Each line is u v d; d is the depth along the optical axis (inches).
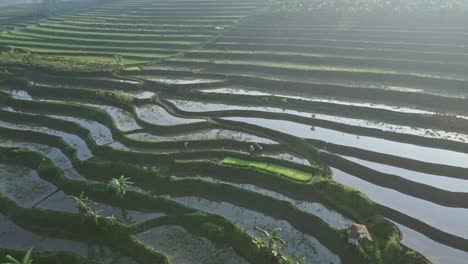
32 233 1170.0
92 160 1530.5
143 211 1261.1
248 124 1804.9
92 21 4564.5
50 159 1544.0
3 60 2815.0
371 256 1033.5
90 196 1321.4
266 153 1573.6
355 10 3447.3
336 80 2401.6
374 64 2576.3
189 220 1194.6
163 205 1266.0
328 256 1074.7
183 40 3499.0
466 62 2429.9
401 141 1656.0
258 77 2456.9
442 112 1884.8
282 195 1333.7
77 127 1818.4
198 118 1895.9
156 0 5659.5
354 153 1552.7
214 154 1539.1
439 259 1029.8
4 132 1793.8
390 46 2792.8
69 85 2455.7
